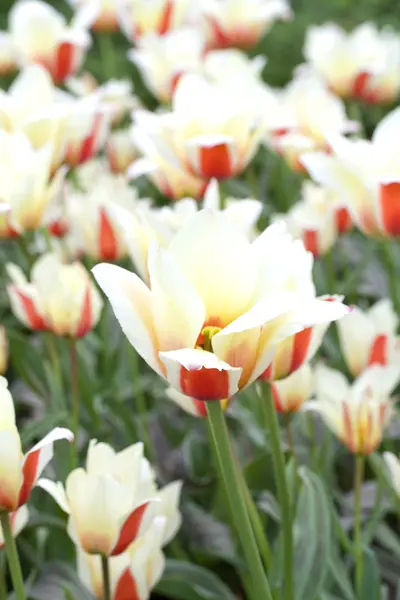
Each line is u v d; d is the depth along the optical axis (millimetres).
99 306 1590
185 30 2039
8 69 2219
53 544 1637
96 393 1802
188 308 1224
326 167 1503
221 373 1237
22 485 1299
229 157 1607
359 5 3721
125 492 1341
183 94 1612
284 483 1368
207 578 1590
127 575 1399
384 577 1644
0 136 1595
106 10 2363
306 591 1438
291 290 1260
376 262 2049
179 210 1442
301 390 1473
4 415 1294
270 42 3426
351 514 1675
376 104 2047
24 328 2041
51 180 1688
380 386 1495
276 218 1835
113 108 1773
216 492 1739
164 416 1827
